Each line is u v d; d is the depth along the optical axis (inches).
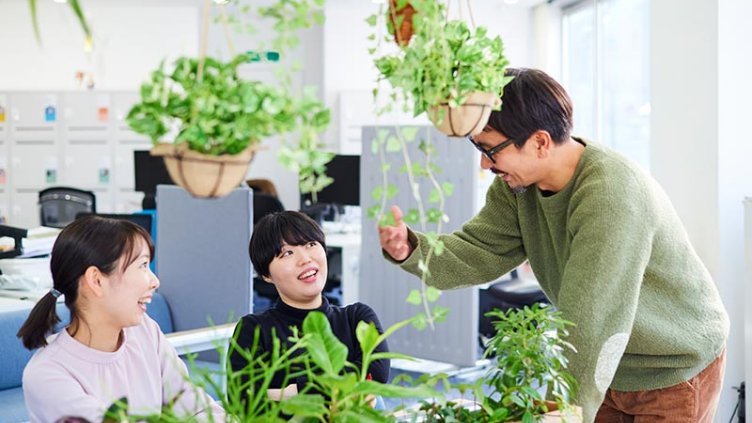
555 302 90.4
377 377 97.1
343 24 379.6
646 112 273.6
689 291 83.5
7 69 387.5
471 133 64.7
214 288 167.8
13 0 381.1
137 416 56.7
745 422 167.9
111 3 379.6
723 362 87.7
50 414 78.7
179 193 171.3
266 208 289.9
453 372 230.2
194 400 86.9
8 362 148.9
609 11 299.1
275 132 53.2
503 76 68.8
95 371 81.7
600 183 77.5
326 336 58.6
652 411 86.3
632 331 82.8
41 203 318.7
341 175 294.2
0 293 161.0
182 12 390.3
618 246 75.2
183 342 129.0
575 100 334.6
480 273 94.0
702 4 183.0
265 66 377.4
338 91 380.2
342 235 288.5
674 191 193.2
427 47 61.7
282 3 57.8
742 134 181.3
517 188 83.2
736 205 181.3
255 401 56.7
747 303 162.2
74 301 80.7
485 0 333.4
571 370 73.7
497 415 64.7
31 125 374.0
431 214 63.6
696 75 185.5
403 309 229.6
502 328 71.7
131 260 80.5
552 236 85.0
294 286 96.3
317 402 55.6
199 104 51.4
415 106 63.2
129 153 376.2
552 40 341.7
